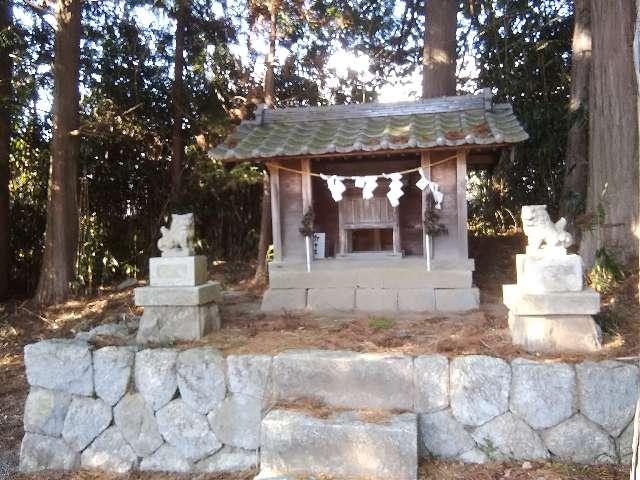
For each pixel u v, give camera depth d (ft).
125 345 12.71
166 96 30.55
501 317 15.03
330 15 27.58
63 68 24.56
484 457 10.81
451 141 15.35
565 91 27.02
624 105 18.13
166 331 13.23
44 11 24.49
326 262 17.58
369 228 17.83
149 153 30.48
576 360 10.84
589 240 18.70
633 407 10.43
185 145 30.78
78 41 25.21
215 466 11.61
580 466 10.42
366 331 13.67
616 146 18.20
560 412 10.64
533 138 25.43
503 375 10.84
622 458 10.42
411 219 18.58
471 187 31.30
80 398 12.39
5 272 26.53
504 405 10.82
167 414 11.93
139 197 30.76
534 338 11.43
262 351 12.12
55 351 12.49
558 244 11.73
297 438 10.37
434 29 24.94
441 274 16.84
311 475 10.26
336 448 10.23
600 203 18.34
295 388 11.52
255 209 30.94
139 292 13.21
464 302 16.69
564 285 11.39
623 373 10.47
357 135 16.69
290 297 17.69
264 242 26.00
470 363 10.96
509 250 26.17
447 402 11.02
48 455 12.33
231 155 16.62
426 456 10.94
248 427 11.58
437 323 14.64
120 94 29.35
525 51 27.63
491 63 29.17
